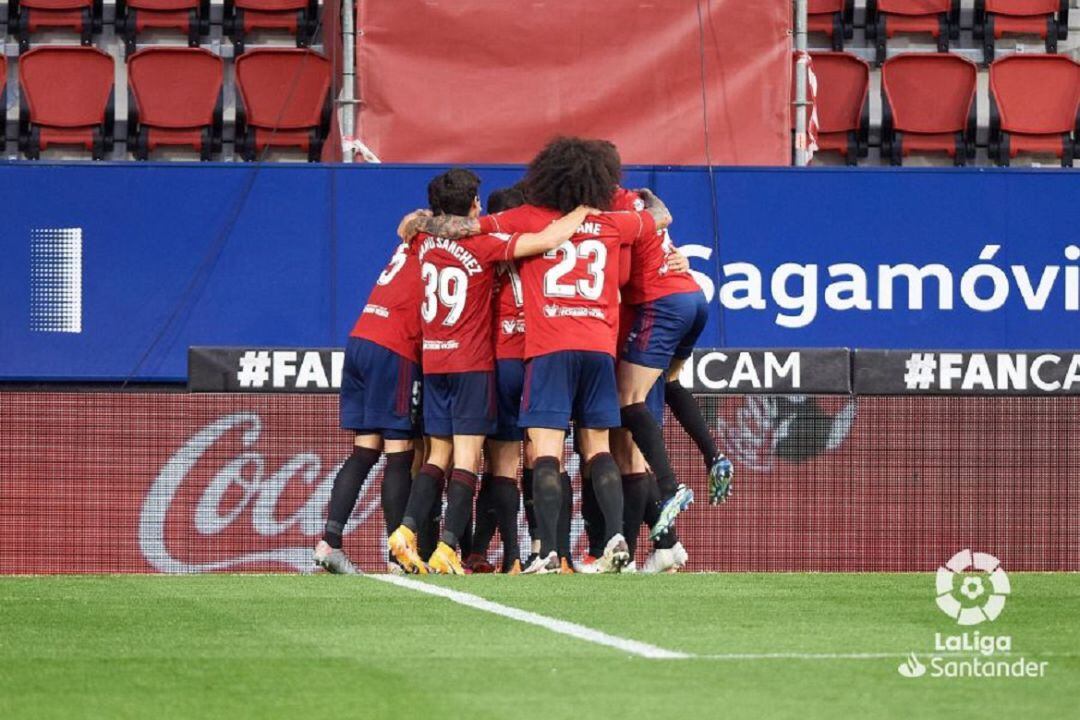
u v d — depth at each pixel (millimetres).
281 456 33938
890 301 36062
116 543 34031
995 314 36250
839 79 44625
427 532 28375
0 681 15125
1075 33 48125
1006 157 44781
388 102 37562
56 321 36000
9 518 34000
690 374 33156
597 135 37875
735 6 38031
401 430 27781
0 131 44469
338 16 41500
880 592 21812
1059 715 13594
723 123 38031
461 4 37656
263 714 13586
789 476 33312
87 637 17750
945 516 33469
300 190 35969
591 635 17781
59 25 45500
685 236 35750
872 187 36062
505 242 25641
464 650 16781
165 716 13555
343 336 35875
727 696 14281
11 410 34062
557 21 37781
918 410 33500
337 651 16719
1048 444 33656
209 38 45938
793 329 35906
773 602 20641
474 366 26203
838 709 13727
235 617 19281
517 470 27750
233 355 33875
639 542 33031
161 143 43594
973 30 47031
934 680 15156
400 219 35906
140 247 36031
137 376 36000
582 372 25406
